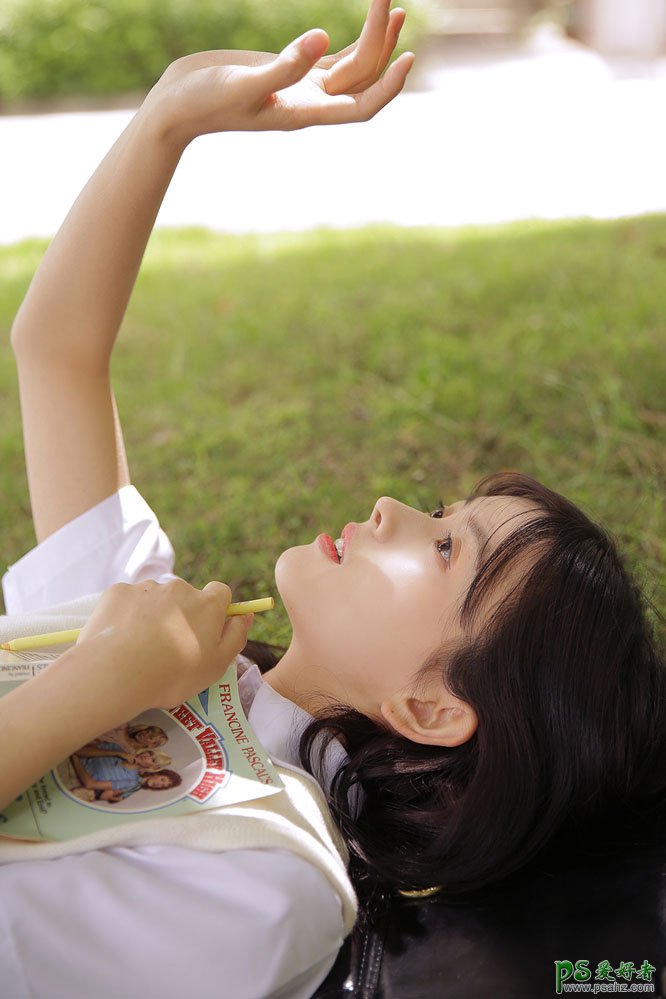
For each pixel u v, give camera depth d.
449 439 3.13
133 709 1.25
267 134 9.01
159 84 1.57
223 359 3.85
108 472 1.75
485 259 4.88
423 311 4.13
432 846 1.45
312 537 2.67
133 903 1.19
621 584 1.52
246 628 1.38
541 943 1.38
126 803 1.25
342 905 1.27
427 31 12.00
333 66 1.54
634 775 1.52
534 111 9.49
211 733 1.35
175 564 2.57
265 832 1.24
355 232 5.84
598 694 1.45
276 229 6.25
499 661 1.44
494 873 1.46
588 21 13.20
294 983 1.27
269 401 3.49
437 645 1.47
